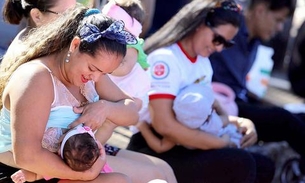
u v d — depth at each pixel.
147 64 5.42
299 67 9.16
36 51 4.21
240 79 7.50
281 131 7.30
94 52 4.00
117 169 4.84
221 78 7.41
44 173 4.07
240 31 7.33
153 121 5.71
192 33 5.81
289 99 10.98
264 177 6.17
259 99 8.25
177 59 5.78
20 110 3.97
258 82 8.14
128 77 5.23
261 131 7.34
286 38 12.49
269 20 7.46
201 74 5.96
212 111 5.86
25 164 3.99
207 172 5.72
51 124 4.20
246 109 7.33
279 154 8.38
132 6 5.12
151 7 7.28
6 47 5.73
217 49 5.82
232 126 6.33
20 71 4.10
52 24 4.28
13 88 4.04
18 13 4.90
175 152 5.85
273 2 7.34
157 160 5.21
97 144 4.16
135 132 6.16
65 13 4.30
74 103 4.34
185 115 5.59
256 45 7.59
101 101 4.52
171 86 5.67
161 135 5.82
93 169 4.19
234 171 5.68
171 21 5.90
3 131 4.25
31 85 4.02
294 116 7.32
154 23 8.77
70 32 4.16
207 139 5.72
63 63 4.17
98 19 4.05
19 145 3.96
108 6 5.12
